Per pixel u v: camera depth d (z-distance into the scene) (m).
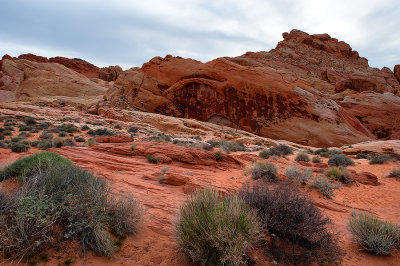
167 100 57.50
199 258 3.02
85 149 12.90
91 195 3.77
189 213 3.38
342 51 114.38
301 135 46.88
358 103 59.97
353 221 4.73
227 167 12.50
